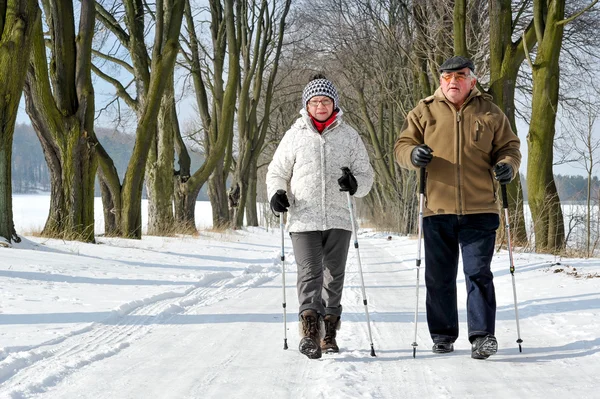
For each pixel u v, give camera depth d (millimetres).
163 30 17031
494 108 4934
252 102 32594
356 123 37594
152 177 21312
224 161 29562
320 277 4859
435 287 4848
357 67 31656
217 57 27719
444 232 4852
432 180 4887
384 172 32812
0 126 11250
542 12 13812
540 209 13758
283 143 5090
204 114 28234
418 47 22625
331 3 30516
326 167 4953
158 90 17016
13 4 11289
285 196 4875
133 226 17141
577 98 22188
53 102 13453
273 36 33312
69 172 13672
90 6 13633
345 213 4973
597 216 15773
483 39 19188
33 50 13055
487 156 4863
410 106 29578
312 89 4988
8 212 11359
